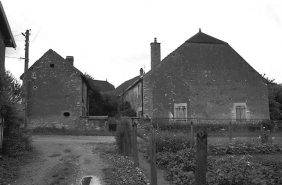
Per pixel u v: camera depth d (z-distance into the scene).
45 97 23.58
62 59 24.25
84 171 9.49
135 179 8.48
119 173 9.16
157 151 12.02
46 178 8.67
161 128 21.48
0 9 11.91
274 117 29.12
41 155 12.11
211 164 9.10
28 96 23.38
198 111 25.30
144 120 22.31
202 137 5.13
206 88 25.84
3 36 14.05
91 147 14.45
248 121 25.86
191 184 7.61
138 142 15.62
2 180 8.30
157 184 8.24
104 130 23.12
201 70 26.08
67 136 20.45
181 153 10.52
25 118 20.86
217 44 26.97
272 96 30.34
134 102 29.38
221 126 23.48
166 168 9.98
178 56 25.91
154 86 24.88
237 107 26.16
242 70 26.92
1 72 11.47
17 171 9.36
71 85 23.94
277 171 8.38
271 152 13.18
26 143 12.66
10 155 11.35
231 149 12.95
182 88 25.38
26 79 21.52
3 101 11.29
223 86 26.22
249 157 8.88
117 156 11.98
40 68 23.92
